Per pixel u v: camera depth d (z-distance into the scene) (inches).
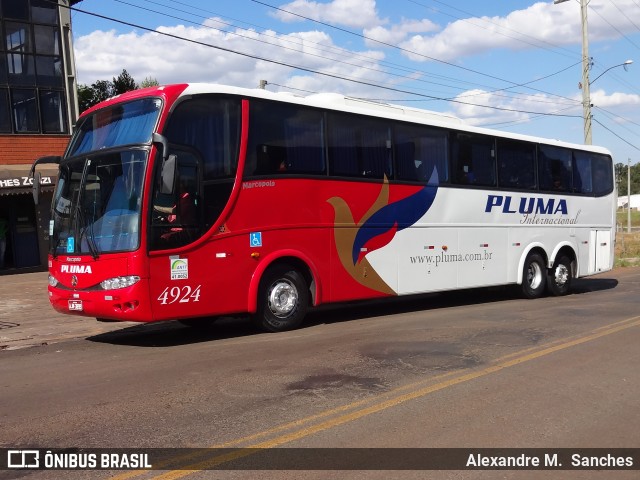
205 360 324.5
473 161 543.2
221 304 376.5
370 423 221.8
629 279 853.8
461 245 531.2
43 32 886.4
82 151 387.5
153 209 349.1
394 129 481.1
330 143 438.3
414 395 254.8
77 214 370.3
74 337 423.8
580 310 500.7
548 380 279.3
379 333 398.9
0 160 844.0
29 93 872.9
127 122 369.4
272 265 407.8
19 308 553.0
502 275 570.6
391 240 475.8
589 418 229.0
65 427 220.5
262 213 397.1
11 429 219.6
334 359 320.8
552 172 626.8
